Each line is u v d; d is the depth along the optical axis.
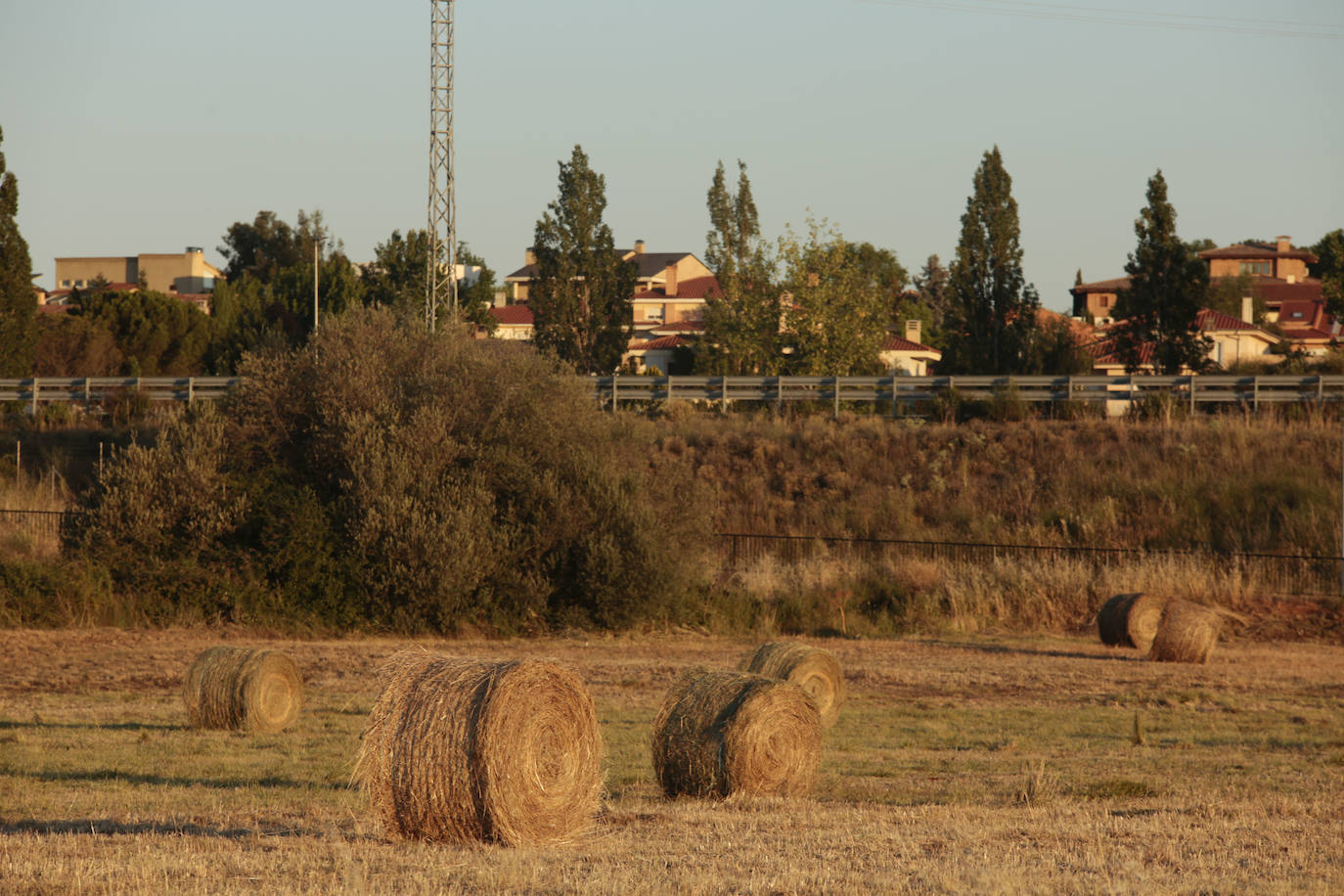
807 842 14.73
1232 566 51.09
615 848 14.41
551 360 52.66
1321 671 38.25
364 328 51.66
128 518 46.28
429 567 45.19
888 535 61.44
